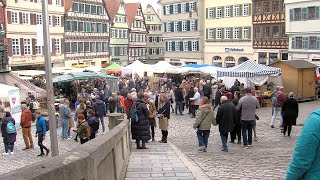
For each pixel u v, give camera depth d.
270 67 31.62
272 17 51.03
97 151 3.85
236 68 30.72
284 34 49.88
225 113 12.95
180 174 8.79
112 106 25.31
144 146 13.49
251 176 8.67
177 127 21.31
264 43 52.53
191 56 65.38
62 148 16.92
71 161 2.93
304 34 46.28
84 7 62.78
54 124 11.88
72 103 32.44
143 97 14.34
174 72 39.19
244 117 13.95
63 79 29.97
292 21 47.44
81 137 13.96
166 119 15.39
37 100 27.41
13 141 15.84
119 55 75.38
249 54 55.59
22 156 15.60
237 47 57.41
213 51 61.59
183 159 10.91
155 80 38.62
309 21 45.31
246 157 11.76
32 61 49.78
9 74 28.61
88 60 64.44
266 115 24.88
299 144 2.88
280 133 17.94
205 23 62.44
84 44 63.16
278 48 50.66
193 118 24.84
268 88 31.42
